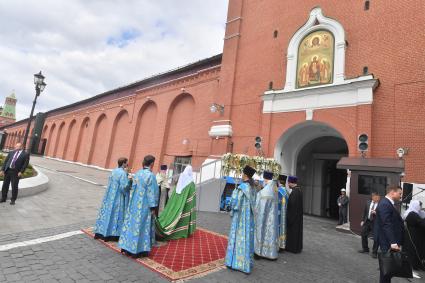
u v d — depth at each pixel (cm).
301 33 1552
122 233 589
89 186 1622
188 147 2089
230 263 557
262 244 645
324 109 1376
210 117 1975
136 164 2655
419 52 1173
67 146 4097
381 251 469
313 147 1897
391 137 1171
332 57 1409
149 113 2697
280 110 1537
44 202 1014
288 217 734
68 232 693
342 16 1425
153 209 588
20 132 5862
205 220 1046
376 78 1234
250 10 1888
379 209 482
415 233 711
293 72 1538
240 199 579
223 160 1377
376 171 1069
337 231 1094
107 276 468
